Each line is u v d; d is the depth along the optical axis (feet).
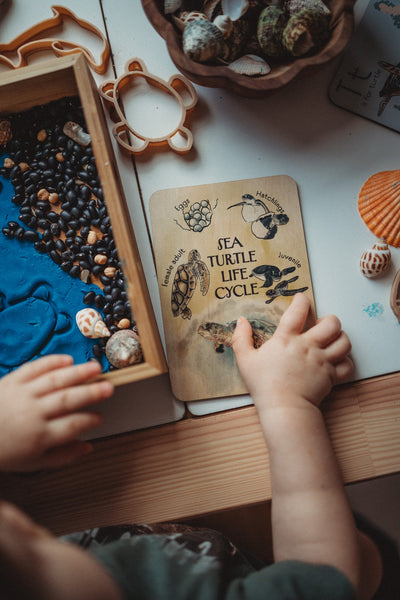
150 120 2.19
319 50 1.87
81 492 2.02
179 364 2.09
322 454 1.78
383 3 2.11
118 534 1.95
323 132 2.19
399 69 2.12
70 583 1.05
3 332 2.07
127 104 2.19
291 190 2.16
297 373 1.86
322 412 2.06
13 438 1.61
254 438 2.05
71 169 2.10
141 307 1.71
